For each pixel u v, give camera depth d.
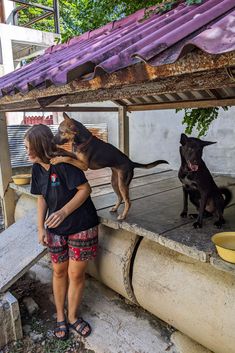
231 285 1.59
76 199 1.92
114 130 6.43
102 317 2.26
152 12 2.28
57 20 6.11
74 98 2.07
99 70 1.24
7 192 3.67
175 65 1.05
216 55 0.94
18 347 2.02
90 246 2.03
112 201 2.67
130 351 1.93
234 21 0.99
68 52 2.79
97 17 4.03
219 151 4.45
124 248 2.19
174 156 5.12
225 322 1.58
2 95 2.18
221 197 2.01
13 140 5.28
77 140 1.83
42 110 3.42
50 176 1.92
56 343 2.04
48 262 3.13
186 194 2.12
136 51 1.18
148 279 2.01
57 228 1.99
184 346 1.94
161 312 2.00
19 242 2.59
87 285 2.67
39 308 2.42
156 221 2.11
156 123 5.27
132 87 1.53
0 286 2.14
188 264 1.83
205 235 1.83
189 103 3.21
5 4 6.17
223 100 2.91
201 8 1.54
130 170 2.05
